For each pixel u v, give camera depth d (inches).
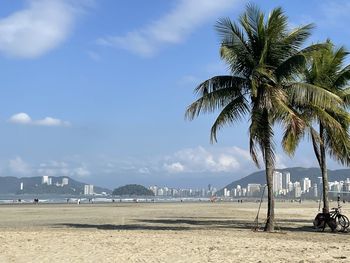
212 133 951.6
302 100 893.2
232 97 944.3
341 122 1053.8
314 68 1030.4
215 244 682.8
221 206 3115.2
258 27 900.0
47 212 2000.5
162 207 2763.3
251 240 747.4
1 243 689.6
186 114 952.9
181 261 530.3
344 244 721.0
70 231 949.8
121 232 906.7
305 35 892.6
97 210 2228.1
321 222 1011.3
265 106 884.6
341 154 1084.5
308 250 625.0
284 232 935.7
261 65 864.9
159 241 718.5
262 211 2145.7
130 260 537.6
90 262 524.7
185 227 1119.0
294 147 1019.3
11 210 2222.0
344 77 1039.6
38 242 702.5
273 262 523.2
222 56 904.3
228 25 906.7
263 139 906.7
